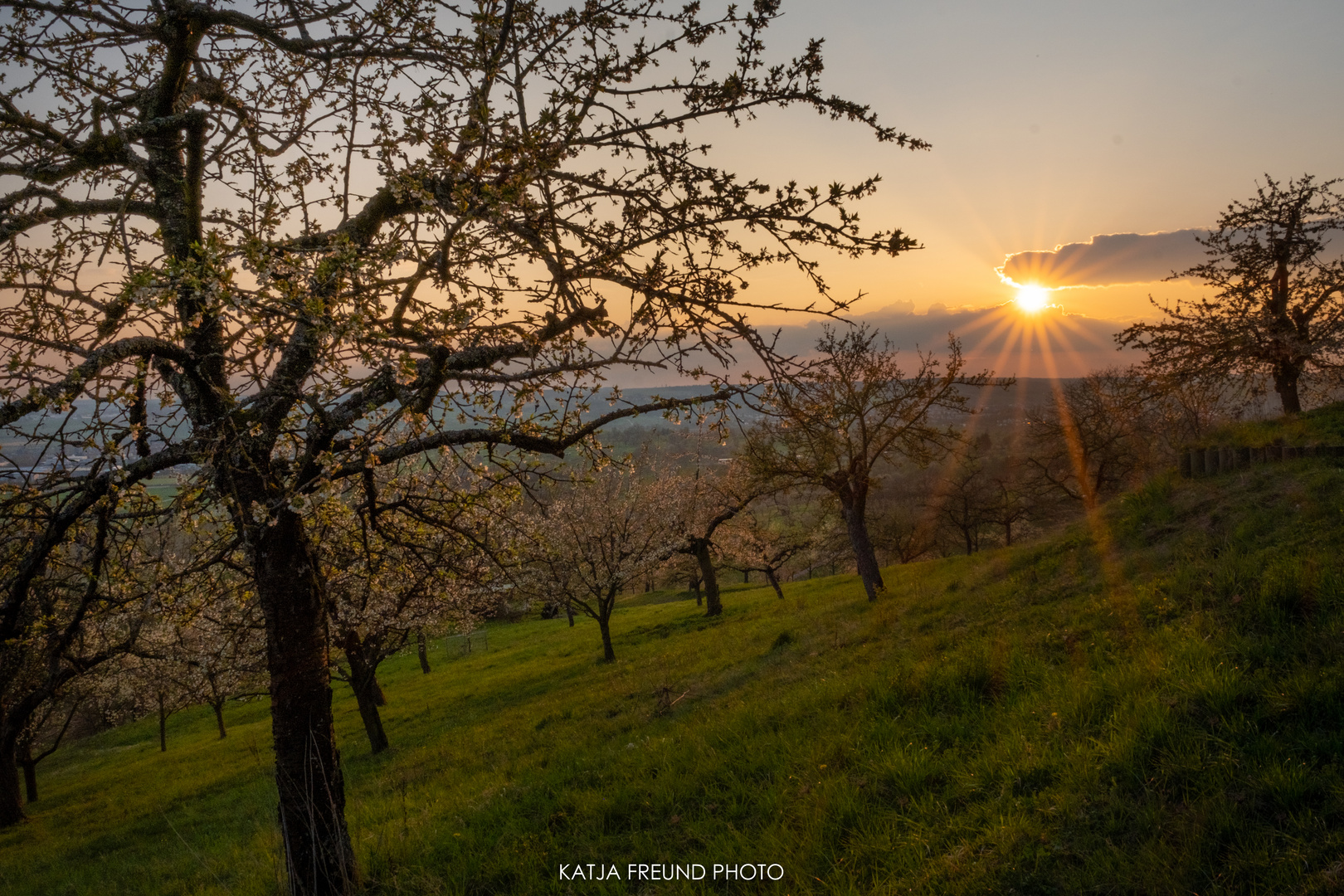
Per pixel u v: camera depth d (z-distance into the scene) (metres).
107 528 5.12
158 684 29.17
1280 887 3.78
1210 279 21.67
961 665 8.36
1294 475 11.81
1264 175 20.28
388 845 7.80
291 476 5.25
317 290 4.07
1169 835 4.44
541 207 4.71
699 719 10.96
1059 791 5.20
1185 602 8.31
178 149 5.66
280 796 6.21
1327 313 19.78
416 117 4.97
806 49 4.34
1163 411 28.08
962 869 4.72
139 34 5.30
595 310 4.61
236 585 6.40
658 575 47.94
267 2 5.58
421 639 29.97
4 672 13.49
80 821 21.95
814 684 10.43
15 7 5.03
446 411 5.13
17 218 5.23
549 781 9.11
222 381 5.46
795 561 53.44
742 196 4.45
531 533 7.37
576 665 30.47
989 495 50.69
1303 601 6.79
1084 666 7.43
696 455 15.49
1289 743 4.84
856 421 20.78
